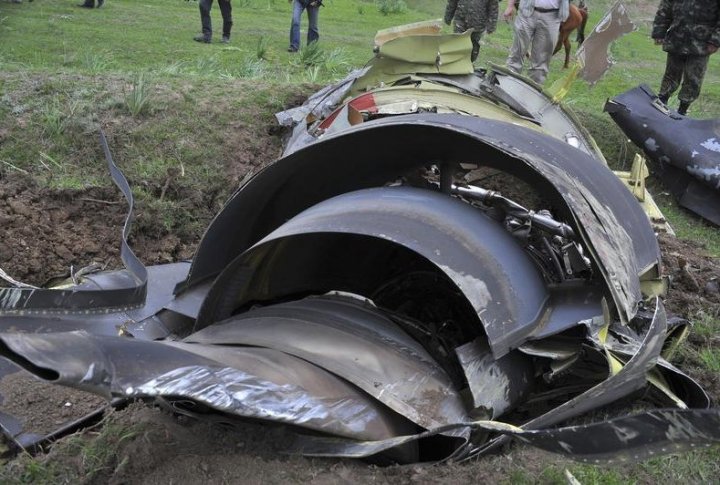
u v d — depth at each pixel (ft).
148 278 15.39
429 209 10.77
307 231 10.19
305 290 13.44
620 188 12.49
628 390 10.48
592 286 10.84
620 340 11.08
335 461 9.59
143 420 10.37
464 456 9.89
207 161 22.12
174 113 23.17
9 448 11.52
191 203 21.07
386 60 21.95
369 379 9.98
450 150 12.37
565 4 30.01
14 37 34.63
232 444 9.87
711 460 10.87
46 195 19.72
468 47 22.08
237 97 24.71
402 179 14.49
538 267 11.26
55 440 11.51
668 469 10.59
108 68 29.50
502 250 10.64
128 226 15.30
